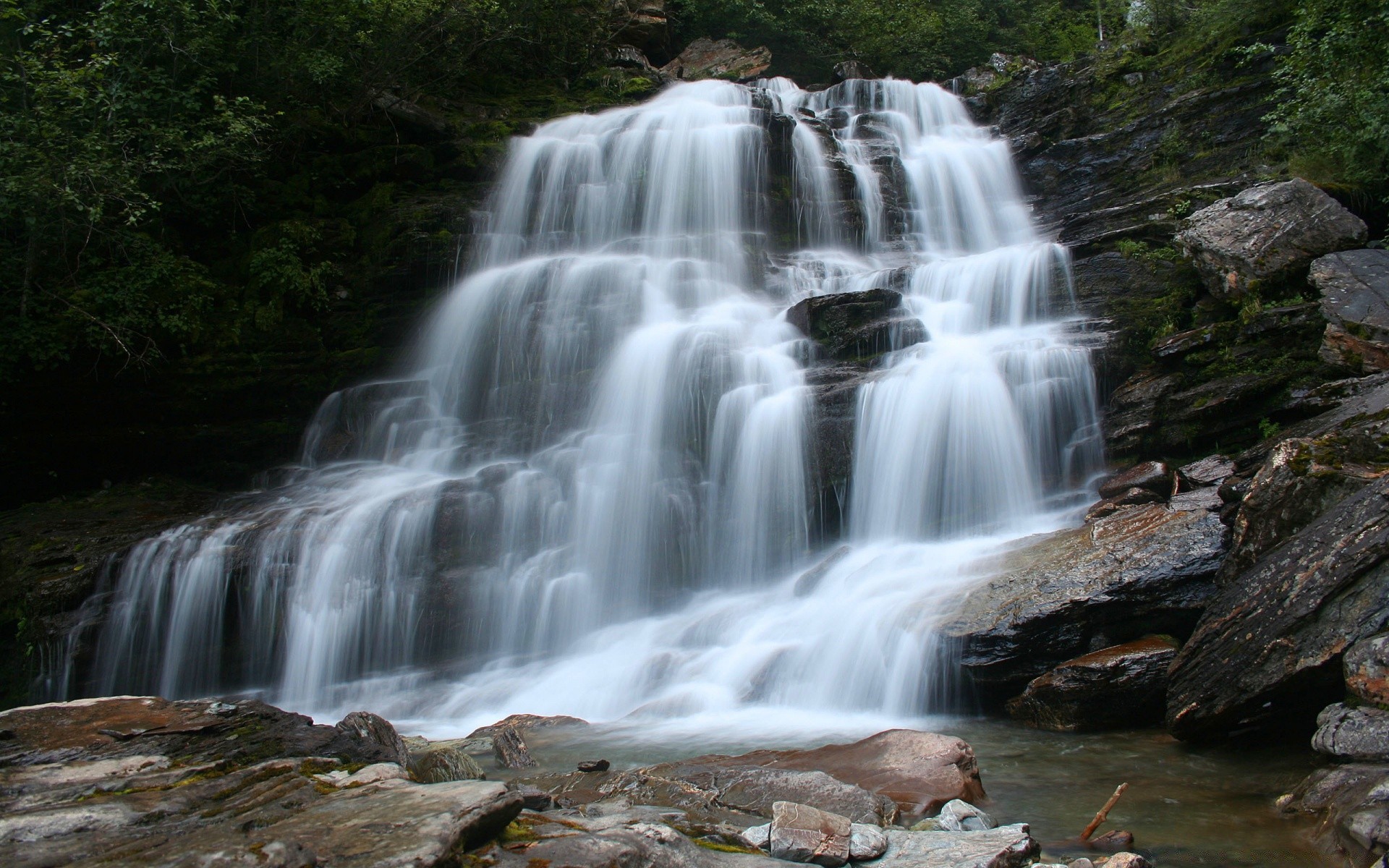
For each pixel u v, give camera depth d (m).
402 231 16.92
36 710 5.11
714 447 12.41
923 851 4.27
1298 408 9.62
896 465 11.38
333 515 11.81
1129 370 12.02
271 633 11.15
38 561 11.33
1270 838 4.80
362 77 19.50
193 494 14.58
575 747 7.23
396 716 9.72
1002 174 21.41
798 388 12.08
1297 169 13.95
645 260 16.30
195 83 15.92
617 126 20.27
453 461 14.09
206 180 16.30
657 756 6.91
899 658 8.12
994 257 15.25
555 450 13.15
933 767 5.70
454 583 11.35
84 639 10.81
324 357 16.11
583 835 3.64
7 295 14.27
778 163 18.92
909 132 22.95
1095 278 14.12
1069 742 6.89
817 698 8.44
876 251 19.39
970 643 7.78
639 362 13.62
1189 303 12.70
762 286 16.78
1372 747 4.99
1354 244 11.28
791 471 11.67
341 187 18.67
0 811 3.76
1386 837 4.18
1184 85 20.00
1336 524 6.16
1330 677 5.71
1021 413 11.54
